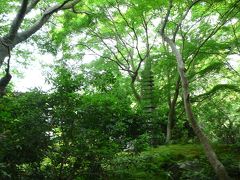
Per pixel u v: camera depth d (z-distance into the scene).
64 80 7.39
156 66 15.62
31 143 6.81
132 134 8.91
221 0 10.69
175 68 15.20
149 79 14.50
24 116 6.92
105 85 7.97
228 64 15.24
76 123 7.20
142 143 8.19
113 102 7.88
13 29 11.77
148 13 16.52
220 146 11.27
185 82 8.83
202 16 14.48
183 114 16.50
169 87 15.43
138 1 13.98
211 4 10.98
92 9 16.84
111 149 7.32
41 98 7.23
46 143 6.96
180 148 11.17
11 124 6.92
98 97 7.62
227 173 8.41
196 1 10.25
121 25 18.23
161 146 11.55
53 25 16.94
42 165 7.48
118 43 19.38
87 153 6.98
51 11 14.17
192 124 8.48
